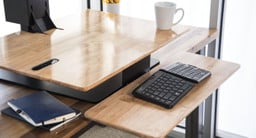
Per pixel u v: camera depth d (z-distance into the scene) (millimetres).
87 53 1552
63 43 1663
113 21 1958
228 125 2445
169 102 1359
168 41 1698
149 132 1212
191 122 1695
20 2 1781
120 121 1271
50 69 1415
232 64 1691
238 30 2191
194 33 2014
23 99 1414
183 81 1499
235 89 2322
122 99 1410
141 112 1322
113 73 1391
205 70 1603
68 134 1285
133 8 2395
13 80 1606
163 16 1808
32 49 1599
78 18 2016
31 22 1812
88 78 1347
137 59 1502
